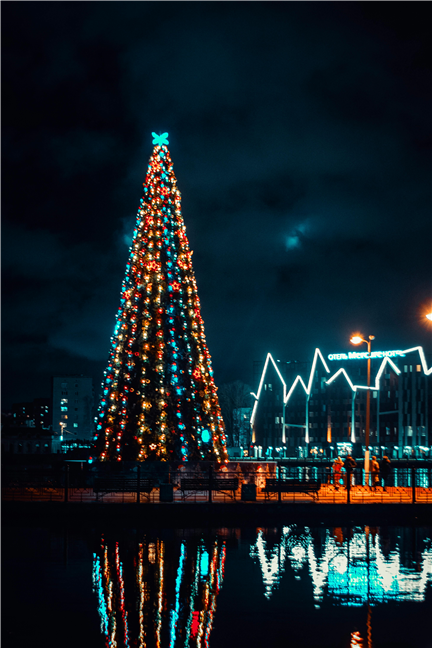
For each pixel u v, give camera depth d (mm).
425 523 31250
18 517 31469
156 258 40094
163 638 13172
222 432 41406
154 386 38125
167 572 19016
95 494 36812
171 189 42062
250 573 18938
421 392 149500
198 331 40906
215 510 32156
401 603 15742
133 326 39156
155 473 37062
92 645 12734
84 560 20688
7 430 153000
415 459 124312
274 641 13023
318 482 34469
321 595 16469
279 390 177875
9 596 16250
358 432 159375
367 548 23469
